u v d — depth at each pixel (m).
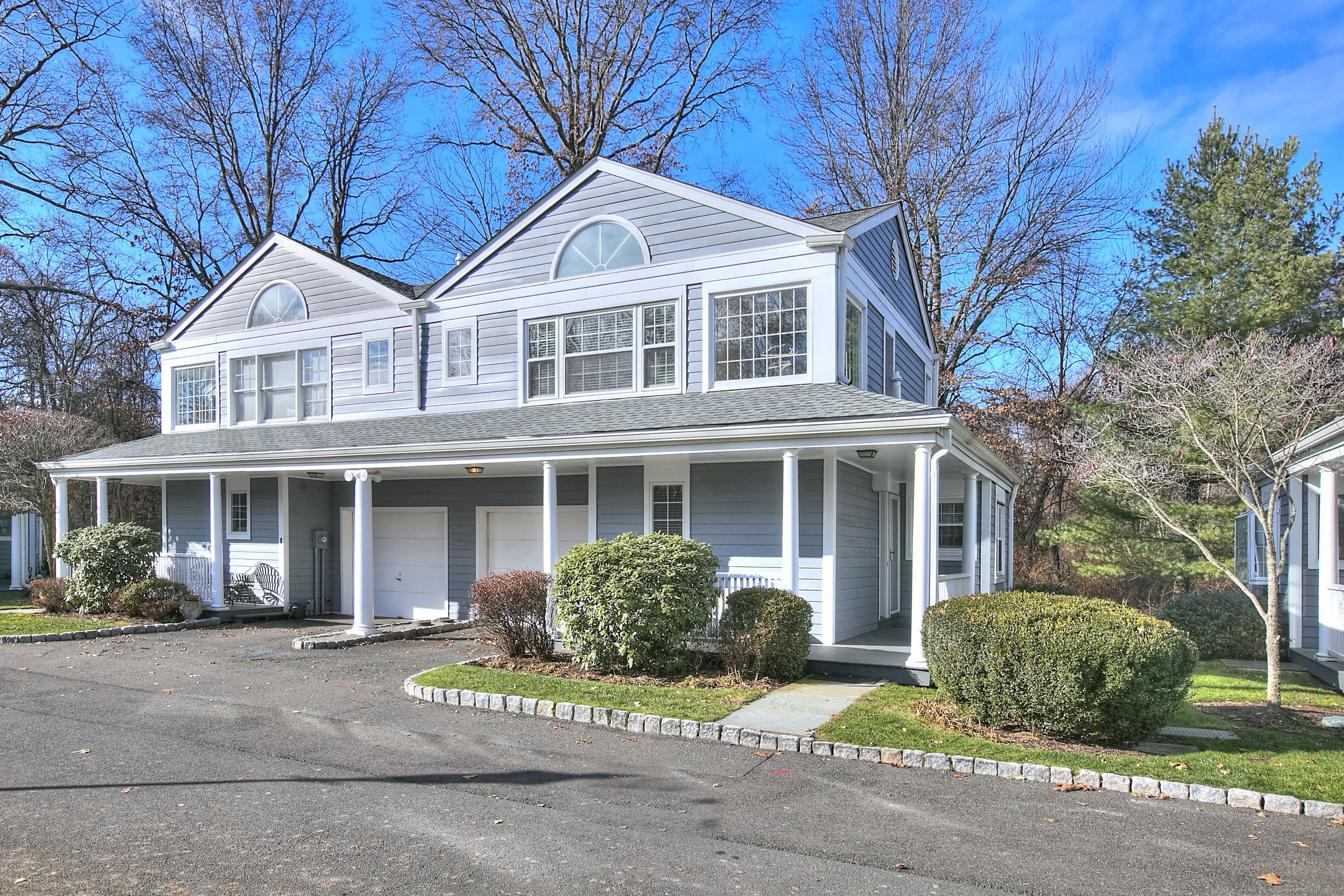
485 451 12.81
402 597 16.88
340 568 17.88
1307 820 5.82
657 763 7.07
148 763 7.02
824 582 11.96
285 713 8.83
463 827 5.54
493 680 9.94
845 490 12.67
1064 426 25.22
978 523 17.06
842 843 5.34
